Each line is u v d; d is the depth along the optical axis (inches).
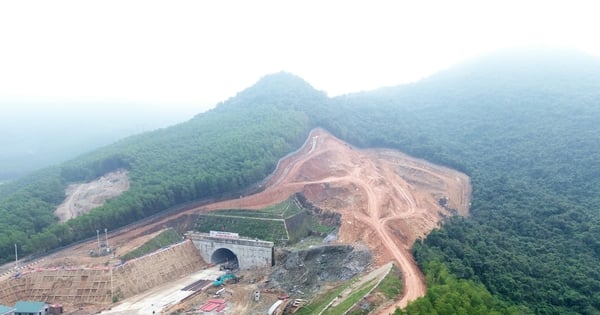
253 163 6446.9
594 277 4005.9
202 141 7470.5
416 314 2640.3
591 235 4675.2
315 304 3676.2
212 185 6033.5
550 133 7642.7
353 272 4156.0
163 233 5408.5
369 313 3112.7
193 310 3912.4
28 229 5098.4
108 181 6702.8
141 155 7017.7
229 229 5497.1
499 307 3125.0
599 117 7647.6
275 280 4453.7
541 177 6589.6
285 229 5295.3
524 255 4392.2
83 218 5187.0
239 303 4018.2
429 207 6067.9
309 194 6107.3
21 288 4259.4
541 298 3636.8
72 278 4338.1
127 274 4478.3
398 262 4062.5
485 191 6451.8
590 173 6186.0
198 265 5260.8
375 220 5187.0
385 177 6899.6
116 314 3887.8
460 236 4603.8
